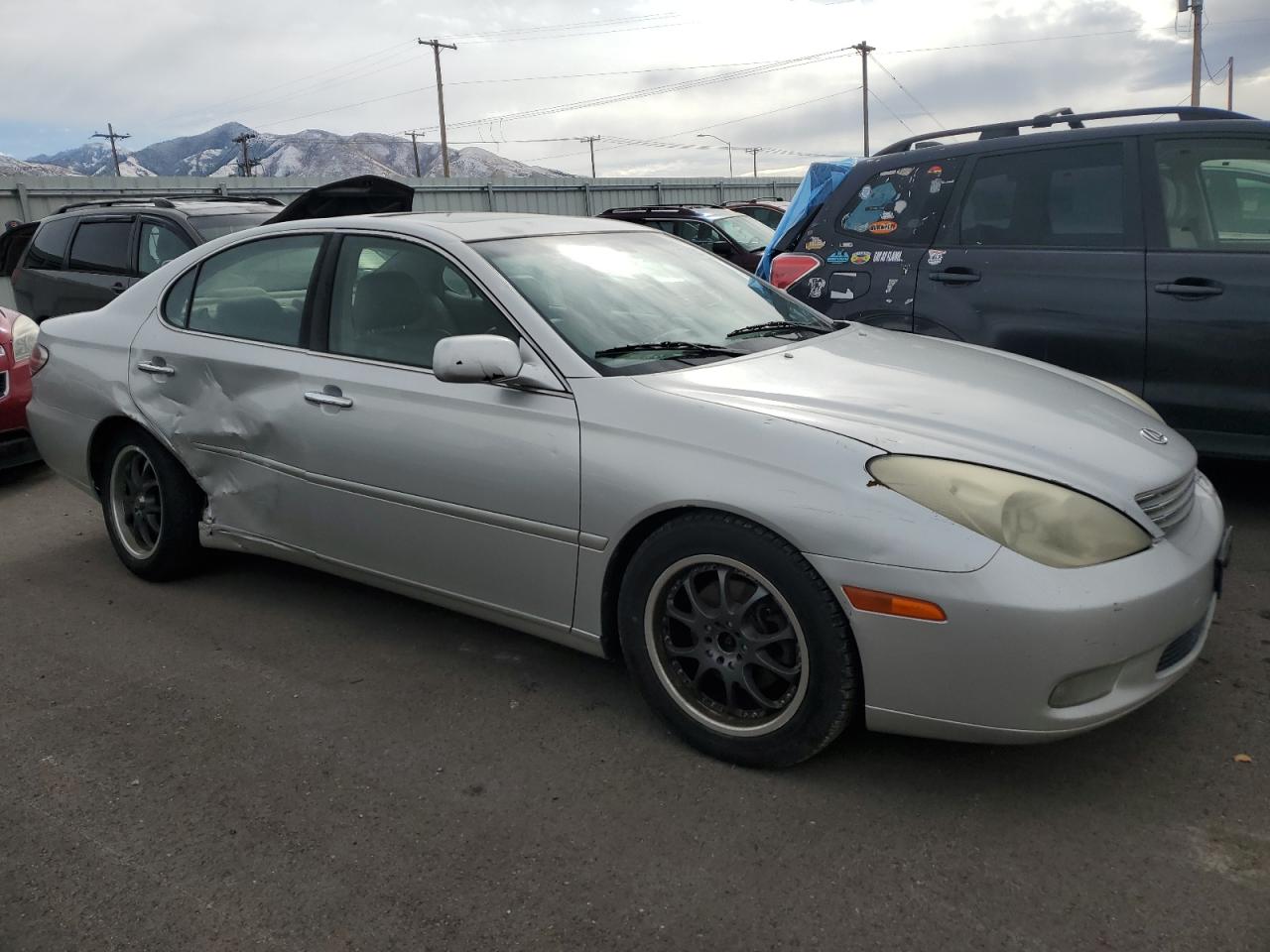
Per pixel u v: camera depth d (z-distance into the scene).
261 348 3.77
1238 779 2.64
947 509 2.40
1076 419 2.86
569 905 2.28
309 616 3.99
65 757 2.99
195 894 2.36
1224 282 4.32
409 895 2.33
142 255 8.41
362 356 3.48
